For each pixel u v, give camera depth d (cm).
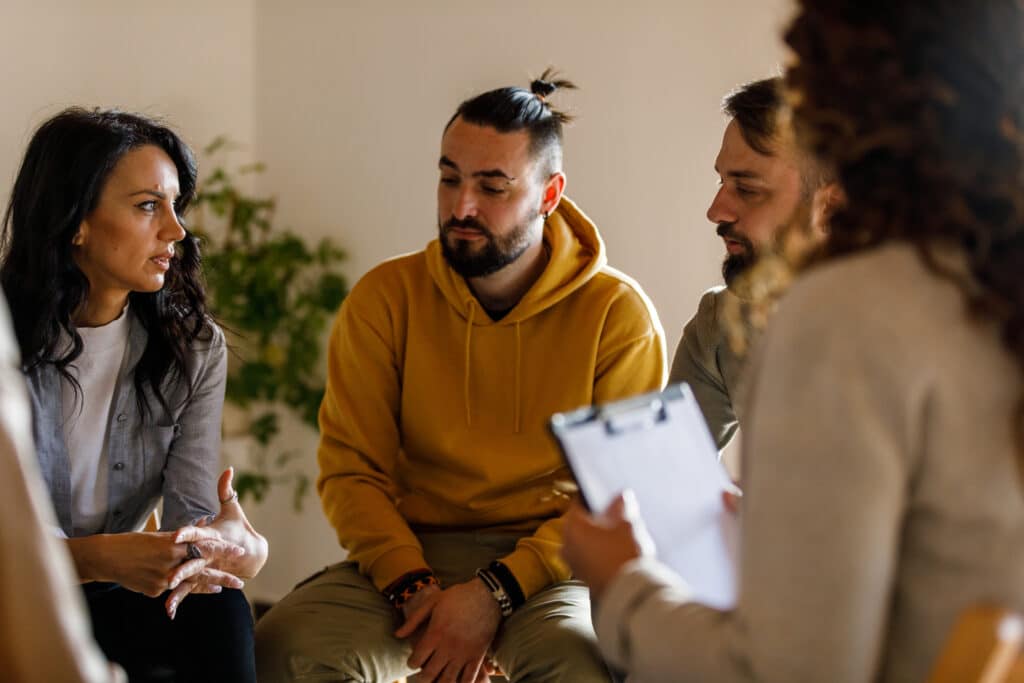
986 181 86
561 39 325
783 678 85
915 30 86
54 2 315
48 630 77
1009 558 86
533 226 208
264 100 379
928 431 86
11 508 77
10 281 187
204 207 359
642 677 102
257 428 371
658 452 127
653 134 312
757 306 120
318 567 371
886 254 89
